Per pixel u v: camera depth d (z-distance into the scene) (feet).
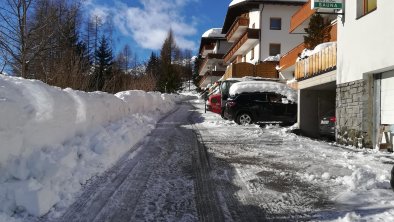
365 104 35.19
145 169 22.21
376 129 34.73
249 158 26.73
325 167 23.91
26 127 15.88
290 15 112.78
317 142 36.86
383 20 32.12
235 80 67.31
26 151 15.98
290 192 18.52
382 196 17.69
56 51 40.93
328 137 45.34
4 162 14.56
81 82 45.01
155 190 18.24
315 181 20.63
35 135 16.66
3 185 14.08
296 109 54.90
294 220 14.74
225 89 65.51
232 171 22.67
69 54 43.70
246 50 130.62
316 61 47.19
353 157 27.99
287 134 41.57
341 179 20.81
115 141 24.75
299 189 19.06
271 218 14.96
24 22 34.42
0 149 14.07
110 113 30.25
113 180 19.45
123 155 25.18
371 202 16.74
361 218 14.65
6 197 13.85
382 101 34.06
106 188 17.99
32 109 16.44
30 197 13.99
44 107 17.80
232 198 17.46
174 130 40.96
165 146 30.17
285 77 94.43
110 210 15.33
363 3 36.09
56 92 19.95
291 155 28.22
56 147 18.51
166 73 180.04
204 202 16.78
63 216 14.38
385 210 15.53
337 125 40.37
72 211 14.93
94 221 14.16
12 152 14.89
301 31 100.68
